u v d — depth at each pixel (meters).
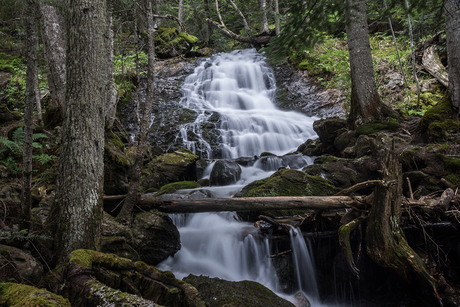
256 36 16.39
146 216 4.48
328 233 4.76
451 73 6.07
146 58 13.26
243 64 15.36
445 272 4.29
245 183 7.64
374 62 11.48
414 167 5.63
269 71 14.64
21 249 3.01
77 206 3.13
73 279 2.59
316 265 4.83
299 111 12.25
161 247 4.48
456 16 5.79
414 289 4.29
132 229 4.25
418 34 11.26
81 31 3.22
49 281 2.74
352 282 4.69
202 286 3.92
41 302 2.00
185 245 5.14
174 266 4.73
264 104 13.17
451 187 4.87
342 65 12.12
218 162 7.91
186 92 13.63
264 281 4.66
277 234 4.75
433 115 6.09
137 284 2.89
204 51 17.66
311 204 4.47
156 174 7.64
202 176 8.29
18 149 5.51
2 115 7.62
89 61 3.23
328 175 6.71
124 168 5.23
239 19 20.50
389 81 10.43
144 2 5.08
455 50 5.94
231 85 14.38
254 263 4.76
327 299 4.85
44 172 5.84
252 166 8.61
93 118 3.27
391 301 4.51
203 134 10.52
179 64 15.33
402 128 7.08
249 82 14.52
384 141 6.51
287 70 14.31
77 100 3.20
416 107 9.05
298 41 4.36
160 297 2.84
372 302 4.65
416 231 4.54
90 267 2.72
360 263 4.59
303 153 9.13
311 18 3.93
